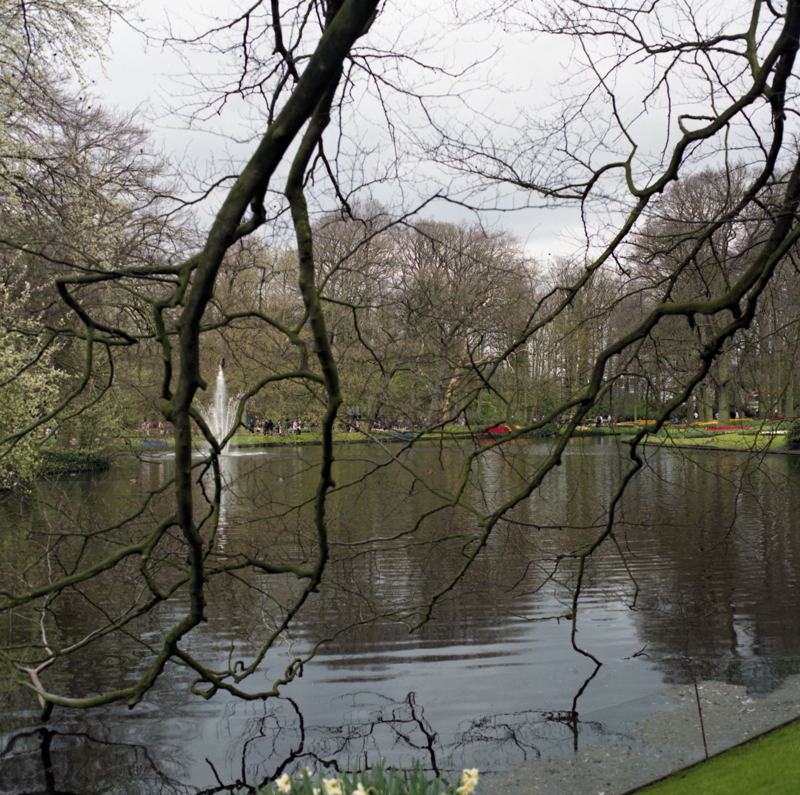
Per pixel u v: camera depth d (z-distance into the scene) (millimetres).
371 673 7066
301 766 5355
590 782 4934
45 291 12148
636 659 7266
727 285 4887
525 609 8930
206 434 4148
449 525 14148
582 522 14539
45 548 6406
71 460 21250
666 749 5367
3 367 12484
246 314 3895
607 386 4785
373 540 5379
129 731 5961
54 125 12398
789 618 8406
